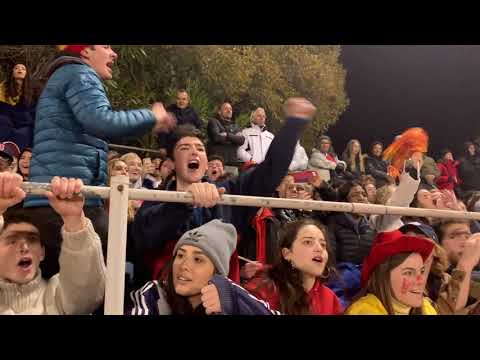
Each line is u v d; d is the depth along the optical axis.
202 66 9.36
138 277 2.45
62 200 1.84
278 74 11.09
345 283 2.92
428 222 3.70
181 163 2.72
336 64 13.01
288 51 11.67
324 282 2.56
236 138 6.40
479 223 5.31
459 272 2.57
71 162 2.21
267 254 3.01
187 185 2.74
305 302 2.23
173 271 2.04
